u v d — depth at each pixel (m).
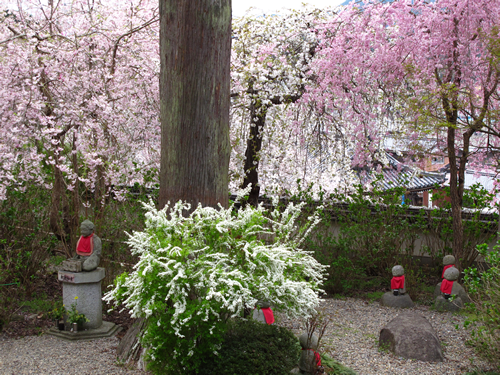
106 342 5.31
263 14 8.93
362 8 7.91
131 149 7.34
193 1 4.54
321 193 8.80
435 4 7.23
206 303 3.13
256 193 9.38
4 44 6.35
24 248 6.82
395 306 7.07
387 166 9.53
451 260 7.25
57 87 6.62
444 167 13.40
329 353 5.02
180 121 4.64
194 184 4.66
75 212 7.29
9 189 7.11
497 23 6.93
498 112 6.58
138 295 3.29
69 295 5.55
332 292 7.89
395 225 8.55
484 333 5.31
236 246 3.55
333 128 9.58
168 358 3.41
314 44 8.84
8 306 6.02
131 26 7.25
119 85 7.08
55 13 7.27
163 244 3.41
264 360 3.43
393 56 7.62
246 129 8.82
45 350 5.02
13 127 5.89
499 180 8.61
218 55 4.67
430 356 4.84
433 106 7.18
